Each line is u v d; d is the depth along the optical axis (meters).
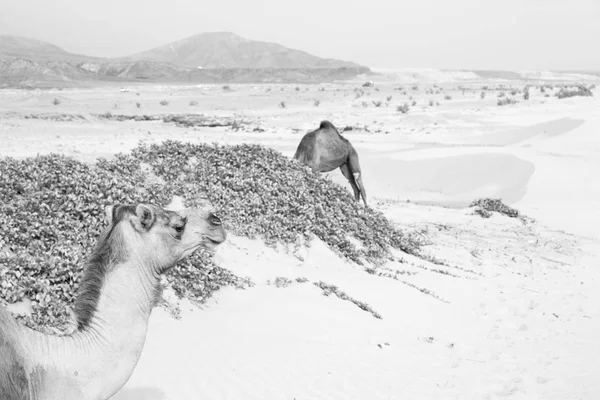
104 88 147.62
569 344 13.27
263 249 15.29
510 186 38.34
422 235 24.30
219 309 11.67
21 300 8.79
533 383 10.77
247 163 18.50
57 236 10.69
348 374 9.93
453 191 38.50
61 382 4.65
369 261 17.98
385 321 13.13
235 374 9.00
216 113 80.19
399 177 40.53
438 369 10.97
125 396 7.65
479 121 68.75
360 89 143.62
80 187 12.58
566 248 25.75
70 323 5.15
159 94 124.12
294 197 17.78
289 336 11.02
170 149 17.42
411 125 66.06
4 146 31.98
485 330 13.91
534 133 56.03
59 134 43.12
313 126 62.78
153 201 14.35
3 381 4.36
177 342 9.48
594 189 37.12
